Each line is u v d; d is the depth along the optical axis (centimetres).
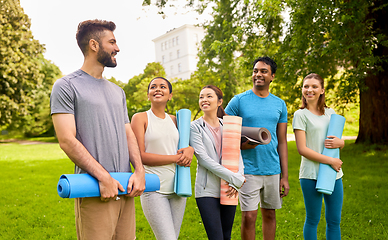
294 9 968
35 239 438
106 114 219
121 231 229
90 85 217
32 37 2522
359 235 417
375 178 759
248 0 1055
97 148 213
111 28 228
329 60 1098
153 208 271
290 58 1020
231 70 1398
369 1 954
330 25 921
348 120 2200
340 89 1079
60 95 203
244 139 308
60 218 534
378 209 521
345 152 1136
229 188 284
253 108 329
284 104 346
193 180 841
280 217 503
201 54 1370
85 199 208
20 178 950
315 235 323
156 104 288
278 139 350
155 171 276
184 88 3077
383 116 1186
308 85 330
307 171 324
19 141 3494
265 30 1155
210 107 304
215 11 1312
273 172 324
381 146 1137
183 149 279
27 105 2497
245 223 320
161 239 267
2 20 2248
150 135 280
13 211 580
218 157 301
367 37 933
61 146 200
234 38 1141
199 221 501
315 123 326
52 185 836
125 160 228
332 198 320
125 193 212
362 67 929
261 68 329
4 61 2159
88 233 208
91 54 221
